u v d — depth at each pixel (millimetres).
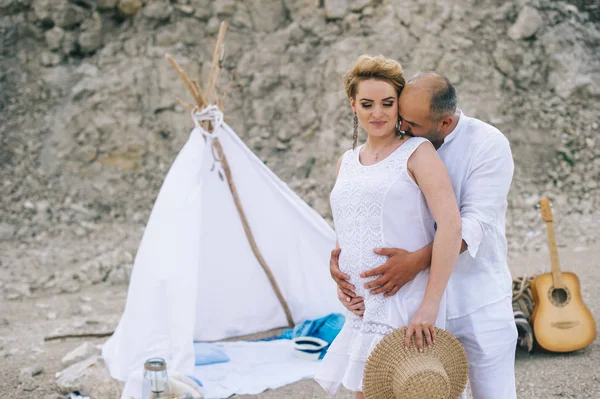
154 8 9750
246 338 5191
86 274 7375
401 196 2578
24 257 7758
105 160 9211
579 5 10266
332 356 2805
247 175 5035
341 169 2826
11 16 9656
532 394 3902
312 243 5297
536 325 4539
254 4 9906
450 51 9484
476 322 2770
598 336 4797
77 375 4293
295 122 9516
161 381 2406
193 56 9688
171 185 4566
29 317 6199
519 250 7395
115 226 8648
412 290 2641
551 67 9648
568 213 8305
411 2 9680
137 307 4270
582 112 9398
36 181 8914
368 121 2613
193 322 4168
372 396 2508
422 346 2521
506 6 9805
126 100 9398
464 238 2543
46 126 9281
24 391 4297
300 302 5328
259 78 9625
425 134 2658
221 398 3994
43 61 9586
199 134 4773
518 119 9312
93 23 9719
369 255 2639
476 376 2816
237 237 5117
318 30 9859
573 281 4672
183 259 4281
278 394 4074
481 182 2693
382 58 2596
